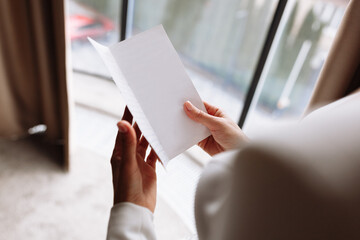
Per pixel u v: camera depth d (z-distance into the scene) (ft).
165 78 1.60
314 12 9.12
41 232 4.38
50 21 4.67
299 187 0.50
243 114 6.08
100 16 10.75
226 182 0.68
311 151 0.52
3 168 5.29
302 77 10.01
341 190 0.48
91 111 7.21
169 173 5.84
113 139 6.49
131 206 1.17
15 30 4.92
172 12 11.07
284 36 9.84
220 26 10.87
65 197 4.97
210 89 10.19
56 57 4.99
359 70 2.78
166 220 4.88
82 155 5.90
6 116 5.66
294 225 0.52
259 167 0.55
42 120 6.16
